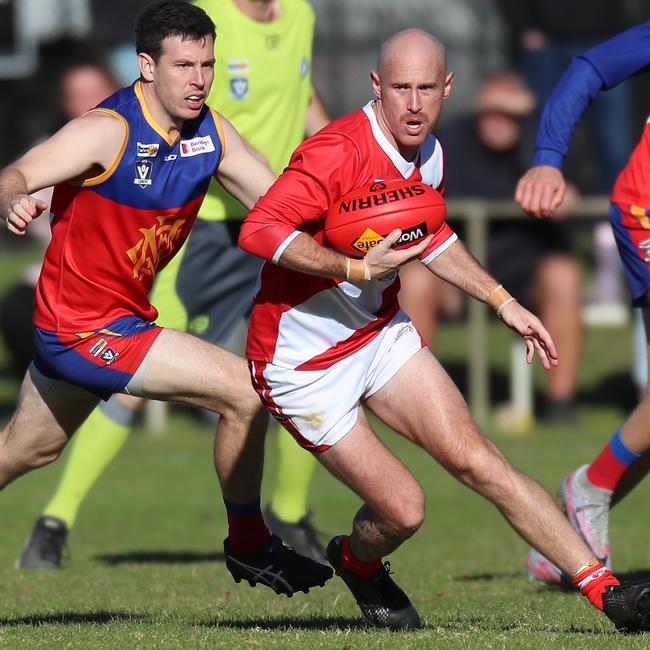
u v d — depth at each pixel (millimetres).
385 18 74188
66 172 18734
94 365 19500
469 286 18812
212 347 19797
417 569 28094
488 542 32562
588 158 62312
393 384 18859
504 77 49250
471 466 18406
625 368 54938
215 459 20141
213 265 28984
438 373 18906
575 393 53375
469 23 73812
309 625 20500
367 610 20094
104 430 29219
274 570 20641
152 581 26359
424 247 18000
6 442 20469
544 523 18406
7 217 17781
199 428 52688
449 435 18469
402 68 17875
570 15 65250
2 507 39500
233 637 18609
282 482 28844
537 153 23578
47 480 44906
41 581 26484
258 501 20406
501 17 71562
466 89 73625
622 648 17438
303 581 20688
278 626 20328
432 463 46281
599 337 57062
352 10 74125
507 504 18438
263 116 28578
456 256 18969
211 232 28781
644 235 22828
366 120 18328
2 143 74562
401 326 19109
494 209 48531
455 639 18203
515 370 50844
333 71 74000
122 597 24016
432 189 18141
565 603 22500
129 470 45438
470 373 51031
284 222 17875
